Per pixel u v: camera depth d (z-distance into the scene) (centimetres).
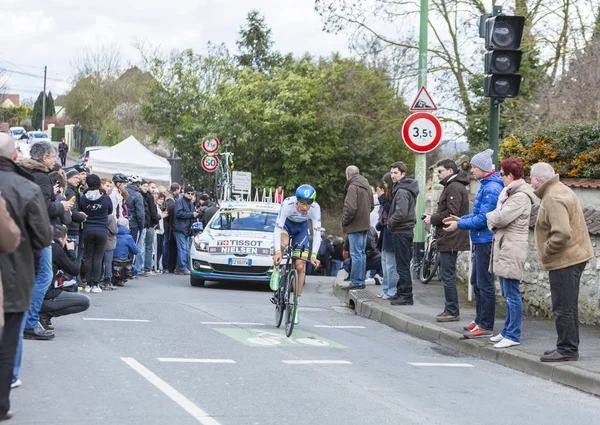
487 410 1388
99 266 2886
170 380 1459
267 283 3578
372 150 9038
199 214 4697
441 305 2623
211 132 8388
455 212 2234
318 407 1323
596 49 4459
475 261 2072
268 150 8838
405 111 7569
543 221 1750
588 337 2044
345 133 8956
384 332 2284
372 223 3403
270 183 8956
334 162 9269
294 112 8888
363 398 1412
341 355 1847
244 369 1603
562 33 5772
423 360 1862
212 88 9269
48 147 1927
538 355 1809
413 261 3312
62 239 1945
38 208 1196
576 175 2845
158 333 1997
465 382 1628
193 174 8562
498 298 2697
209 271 3322
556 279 1738
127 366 1561
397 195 2572
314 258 2080
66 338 1847
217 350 1800
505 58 2241
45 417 1174
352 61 8556
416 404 1396
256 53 12875
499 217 1883
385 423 1246
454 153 6366
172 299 2825
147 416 1201
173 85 9188
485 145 4388
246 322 2311
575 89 4441
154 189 4053
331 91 8862
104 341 1836
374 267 3328
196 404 1291
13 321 1171
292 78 8869
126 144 6369
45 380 1408
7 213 1061
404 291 2612
